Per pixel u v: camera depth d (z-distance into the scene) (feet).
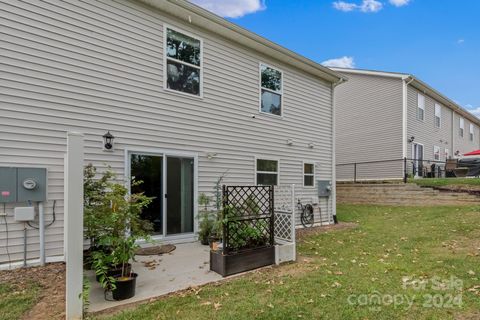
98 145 17.89
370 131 50.08
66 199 10.51
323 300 11.14
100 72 18.07
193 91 22.40
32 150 15.69
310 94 31.76
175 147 21.21
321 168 32.53
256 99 26.50
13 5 15.35
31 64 15.78
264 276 14.06
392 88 47.91
